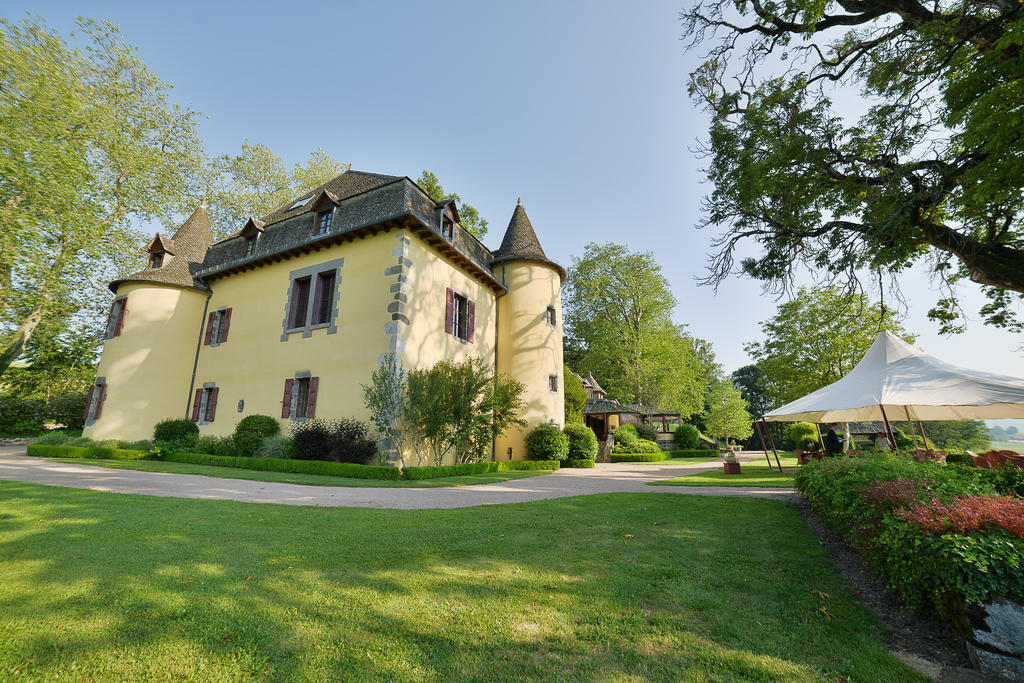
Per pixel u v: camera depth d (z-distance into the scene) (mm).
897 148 9578
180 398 18109
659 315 35594
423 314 14797
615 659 2701
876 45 9883
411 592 3619
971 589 3037
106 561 4035
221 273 18656
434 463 14570
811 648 2986
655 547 5082
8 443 21281
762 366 25500
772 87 10688
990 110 6883
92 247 20297
